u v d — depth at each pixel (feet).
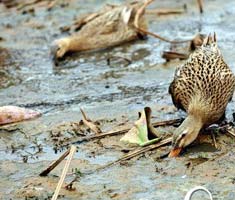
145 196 27.89
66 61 46.37
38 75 43.93
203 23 52.26
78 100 38.99
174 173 29.43
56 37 51.90
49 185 29.22
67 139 33.40
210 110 31.53
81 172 29.99
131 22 49.11
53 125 35.29
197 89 32.17
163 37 49.80
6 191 29.04
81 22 52.90
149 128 32.63
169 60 44.60
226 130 32.65
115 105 37.63
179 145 30.66
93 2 60.34
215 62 33.30
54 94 40.29
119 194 28.14
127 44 48.85
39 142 33.47
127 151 31.55
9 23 56.39
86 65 45.24
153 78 41.55
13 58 47.80
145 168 30.01
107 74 43.11
